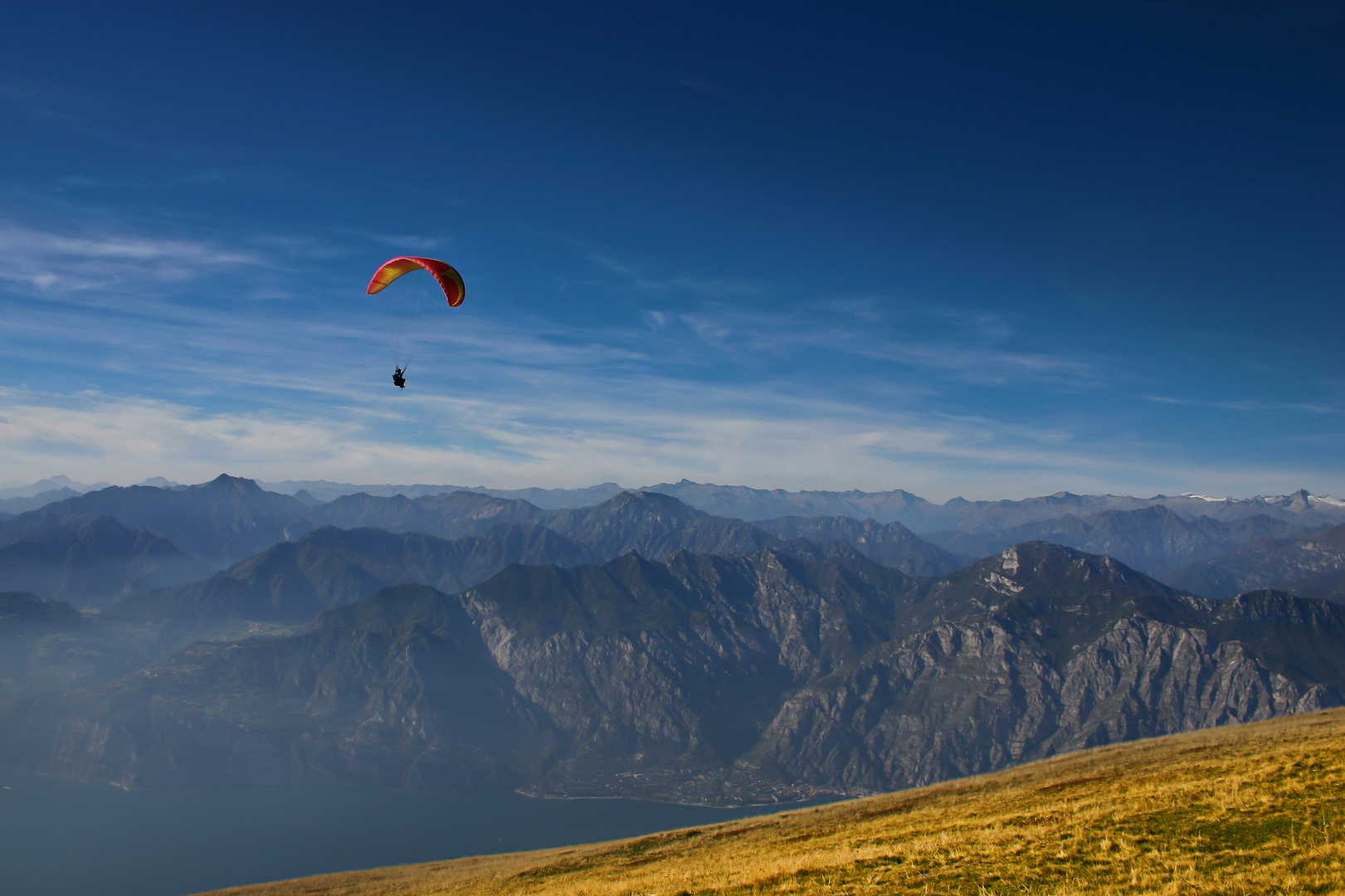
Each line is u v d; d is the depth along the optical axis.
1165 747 68.38
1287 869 29.44
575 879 59.16
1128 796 44.00
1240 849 32.19
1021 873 34.19
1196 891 29.22
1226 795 39.03
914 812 60.25
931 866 37.38
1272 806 36.09
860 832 54.78
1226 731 71.38
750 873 42.22
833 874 38.75
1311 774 39.62
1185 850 33.34
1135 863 32.97
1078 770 64.56
